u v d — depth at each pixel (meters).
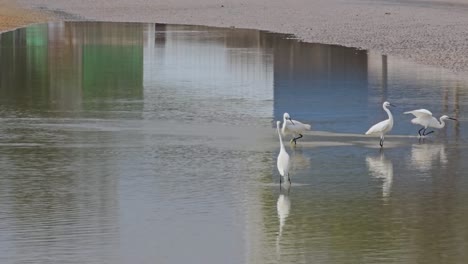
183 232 15.95
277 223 16.42
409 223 16.42
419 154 21.73
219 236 15.72
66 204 17.59
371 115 26.91
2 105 28.88
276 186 18.88
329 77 34.59
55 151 22.06
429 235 15.73
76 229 16.09
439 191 18.45
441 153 21.78
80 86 32.94
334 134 24.22
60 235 15.76
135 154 21.72
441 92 30.55
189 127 25.06
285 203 17.62
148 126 25.19
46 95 30.91
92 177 19.62
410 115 26.83
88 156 21.53
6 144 22.83
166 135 23.92
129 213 17.02
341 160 21.14
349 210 17.16
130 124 25.53
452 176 19.61
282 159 18.67
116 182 19.19
